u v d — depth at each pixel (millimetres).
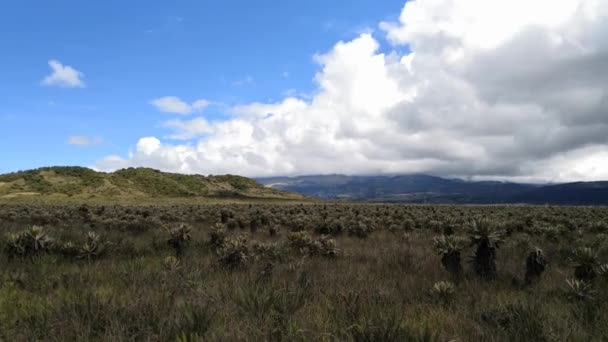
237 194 135500
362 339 4793
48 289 7824
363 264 12938
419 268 12039
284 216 35188
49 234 14430
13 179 113688
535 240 18844
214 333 4746
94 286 7656
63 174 120312
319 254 14688
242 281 8469
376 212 42531
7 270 9219
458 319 6137
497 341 5133
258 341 4723
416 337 4789
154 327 5133
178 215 35719
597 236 17453
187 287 7934
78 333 4910
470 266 11914
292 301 6363
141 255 13328
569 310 6820
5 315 5785
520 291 8812
